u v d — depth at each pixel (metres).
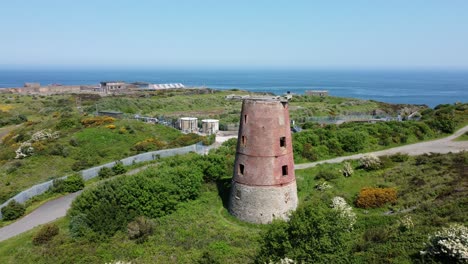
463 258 20.83
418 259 22.80
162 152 62.50
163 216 37.56
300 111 104.12
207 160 46.19
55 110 110.75
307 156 56.25
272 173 34.50
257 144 34.41
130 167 57.34
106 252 30.56
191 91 157.38
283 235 24.45
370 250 25.73
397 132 65.50
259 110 34.22
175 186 39.44
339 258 23.41
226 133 80.38
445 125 69.12
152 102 121.19
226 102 131.25
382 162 48.81
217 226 34.69
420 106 119.62
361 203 37.59
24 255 30.98
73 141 64.81
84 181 52.56
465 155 47.16
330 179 46.12
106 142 67.38
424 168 44.59
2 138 80.56
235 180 36.53
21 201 45.09
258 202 34.69
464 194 32.91
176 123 85.94
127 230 34.06
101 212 35.59
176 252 29.86
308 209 25.84
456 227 23.45
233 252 29.53
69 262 29.17
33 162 57.69
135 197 37.88
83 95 146.38
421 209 32.34
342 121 86.06
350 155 58.12
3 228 39.41
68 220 37.88
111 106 109.12
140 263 28.25
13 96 155.12
